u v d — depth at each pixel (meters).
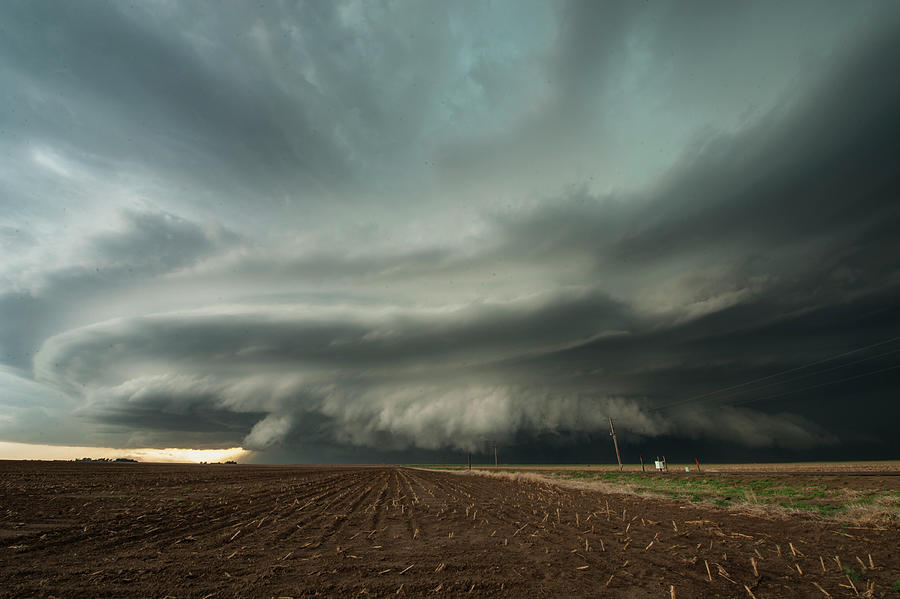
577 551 10.31
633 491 26.14
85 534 12.09
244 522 14.82
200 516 16.00
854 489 22.03
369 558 9.79
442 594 7.28
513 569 8.77
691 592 7.18
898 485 22.23
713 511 16.03
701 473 45.12
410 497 25.39
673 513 16.06
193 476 45.41
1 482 28.97
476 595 7.21
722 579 7.81
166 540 11.52
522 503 21.34
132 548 10.54
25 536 11.54
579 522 14.66
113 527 13.24
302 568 8.88
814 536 10.79
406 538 12.27
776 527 12.22
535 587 7.59
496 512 17.89
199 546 10.86
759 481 30.92
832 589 7.06
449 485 37.34
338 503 21.83
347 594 7.26
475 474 67.06
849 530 11.18
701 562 8.98
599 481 40.06
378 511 18.58
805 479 29.00
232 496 24.20
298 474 60.22
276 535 12.54
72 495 22.47
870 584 7.14
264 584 7.76
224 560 9.45
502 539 12.01
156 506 18.69
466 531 13.41
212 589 7.44
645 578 8.01
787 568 8.30
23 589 7.33
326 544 11.35
